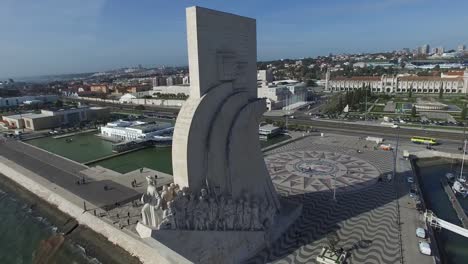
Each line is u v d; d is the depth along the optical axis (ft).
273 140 307.58
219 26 104.68
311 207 157.28
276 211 139.03
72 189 191.21
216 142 104.94
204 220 95.04
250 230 113.19
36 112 468.75
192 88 102.32
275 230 126.72
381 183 185.98
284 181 193.67
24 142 335.06
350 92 461.37
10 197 200.44
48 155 274.98
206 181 101.86
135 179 207.21
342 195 171.12
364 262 112.88
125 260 128.77
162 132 333.01
